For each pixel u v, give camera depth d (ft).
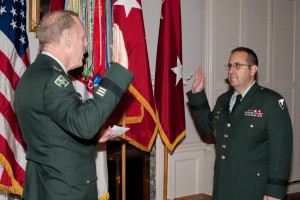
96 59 7.75
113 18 8.10
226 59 11.21
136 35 8.25
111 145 9.61
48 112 4.26
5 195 8.07
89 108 4.12
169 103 8.98
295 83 13.02
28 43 7.88
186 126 10.75
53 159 4.45
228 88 11.25
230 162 6.85
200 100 7.90
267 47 12.23
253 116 6.75
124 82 4.39
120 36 4.53
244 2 11.53
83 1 7.77
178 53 9.10
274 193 6.45
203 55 10.91
